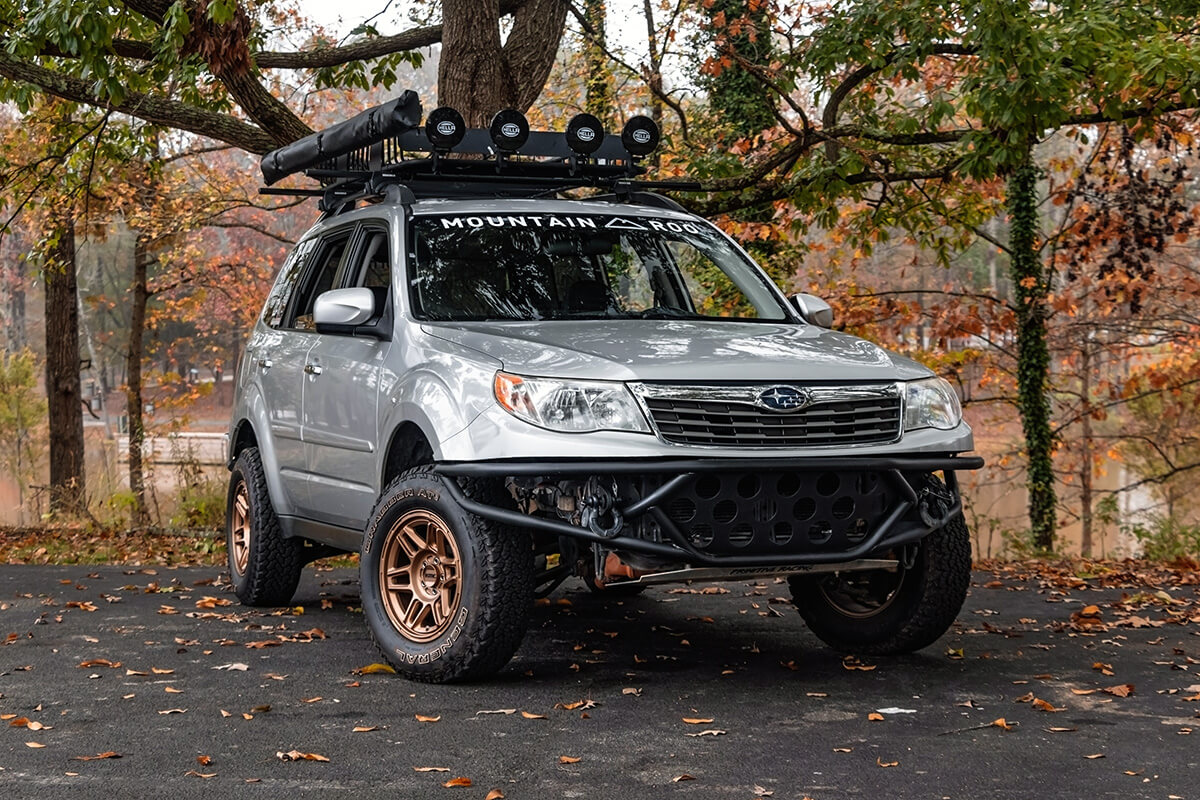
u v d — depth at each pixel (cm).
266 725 442
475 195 686
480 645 495
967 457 518
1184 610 757
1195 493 2531
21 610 727
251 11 1475
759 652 596
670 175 1554
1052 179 1928
